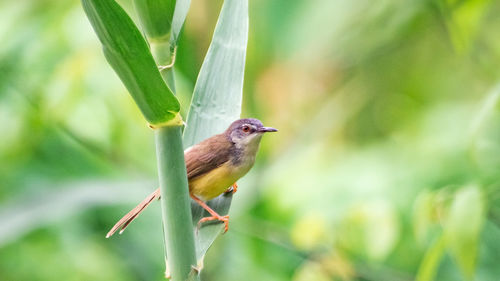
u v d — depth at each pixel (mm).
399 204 10484
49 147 11922
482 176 9359
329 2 10172
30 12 10477
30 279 11398
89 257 11422
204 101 5570
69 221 11648
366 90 11945
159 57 4633
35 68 10438
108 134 10273
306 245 9008
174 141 4414
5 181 11539
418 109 12094
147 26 4582
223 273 10391
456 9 9086
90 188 9625
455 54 11422
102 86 10117
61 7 10375
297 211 10414
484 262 10164
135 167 10672
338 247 8961
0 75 10406
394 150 11398
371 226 8664
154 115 4309
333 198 10398
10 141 10445
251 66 10625
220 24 5699
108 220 11914
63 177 11781
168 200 4453
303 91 11484
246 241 10555
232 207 9984
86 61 9930
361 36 10875
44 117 10281
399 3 10383
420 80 12414
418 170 10805
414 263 10461
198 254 5328
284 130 11281
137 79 4133
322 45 10594
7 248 11547
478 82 12031
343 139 12016
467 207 6852
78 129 10430
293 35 10336
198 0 9820
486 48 10055
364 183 10570
